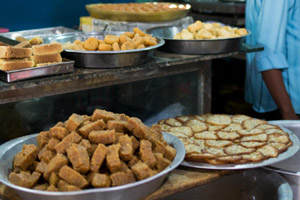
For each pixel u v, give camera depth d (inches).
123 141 46.6
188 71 87.2
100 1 143.9
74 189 41.4
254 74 107.3
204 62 89.2
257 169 56.4
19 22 130.4
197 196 58.0
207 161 52.6
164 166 47.1
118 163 43.1
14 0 127.3
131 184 41.4
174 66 84.3
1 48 58.0
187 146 55.1
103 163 44.9
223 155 53.4
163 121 67.0
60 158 43.2
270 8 90.4
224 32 83.3
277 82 94.1
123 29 97.0
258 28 94.7
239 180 58.0
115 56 66.4
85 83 71.9
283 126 68.7
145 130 48.3
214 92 145.1
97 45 69.1
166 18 102.2
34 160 47.5
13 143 51.6
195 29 85.0
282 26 91.7
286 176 55.9
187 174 51.8
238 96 141.9
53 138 47.3
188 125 65.3
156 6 114.1
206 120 67.6
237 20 141.9
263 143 57.4
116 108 78.5
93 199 41.2
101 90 75.0
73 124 47.2
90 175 43.2
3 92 62.5
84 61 67.1
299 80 99.6
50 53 61.7
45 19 135.4
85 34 85.1
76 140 45.9
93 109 75.2
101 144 44.4
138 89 80.8
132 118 48.7
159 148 49.0
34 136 54.1
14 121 65.7
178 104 88.8
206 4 150.6
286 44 99.0
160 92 85.0
